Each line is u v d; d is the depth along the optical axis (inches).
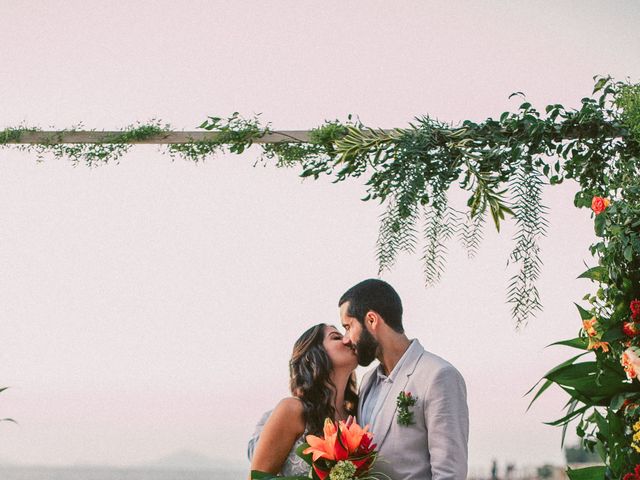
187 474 3412.9
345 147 124.6
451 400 98.0
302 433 101.7
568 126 123.4
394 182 117.0
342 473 88.4
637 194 111.7
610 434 104.3
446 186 120.0
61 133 138.8
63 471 3592.5
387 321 104.4
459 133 122.9
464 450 97.0
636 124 120.6
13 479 3570.4
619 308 105.2
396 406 100.2
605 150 124.8
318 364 103.7
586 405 108.4
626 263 106.7
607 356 106.5
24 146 139.6
